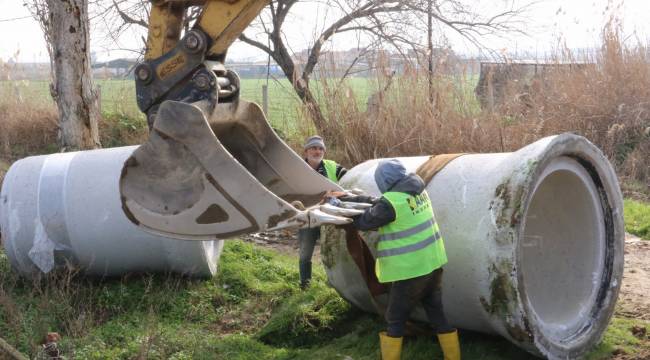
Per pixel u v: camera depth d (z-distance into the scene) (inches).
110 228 252.7
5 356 184.9
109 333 224.5
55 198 255.3
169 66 202.5
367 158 408.5
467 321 205.9
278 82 461.7
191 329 233.0
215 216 187.6
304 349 227.0
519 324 185.3
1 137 549.3
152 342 211.5
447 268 199.2
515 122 411.8
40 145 556.4
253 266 286.7
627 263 296.4
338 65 430.6
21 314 225.5
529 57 491.5
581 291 215.6
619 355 205.6
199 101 202.1
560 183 221.5
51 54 430.3
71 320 231.3
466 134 398.0
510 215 184.7
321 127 420.8
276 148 233.1
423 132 401.1
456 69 419.5
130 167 191.6
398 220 186.9
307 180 229.1
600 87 478.3
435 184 209.3
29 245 255.0
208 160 185.3
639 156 454.9
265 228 184.4
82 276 264.5
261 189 183.5
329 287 259.1
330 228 228.4
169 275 264.8
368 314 240.4
